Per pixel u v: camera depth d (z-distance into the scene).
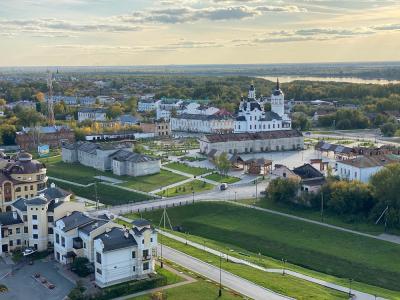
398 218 197.50
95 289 148.25
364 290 153.38
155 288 150.38
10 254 178.75
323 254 181.12
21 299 144.62
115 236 155.50
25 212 182.25
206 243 191.12
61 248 170.25
